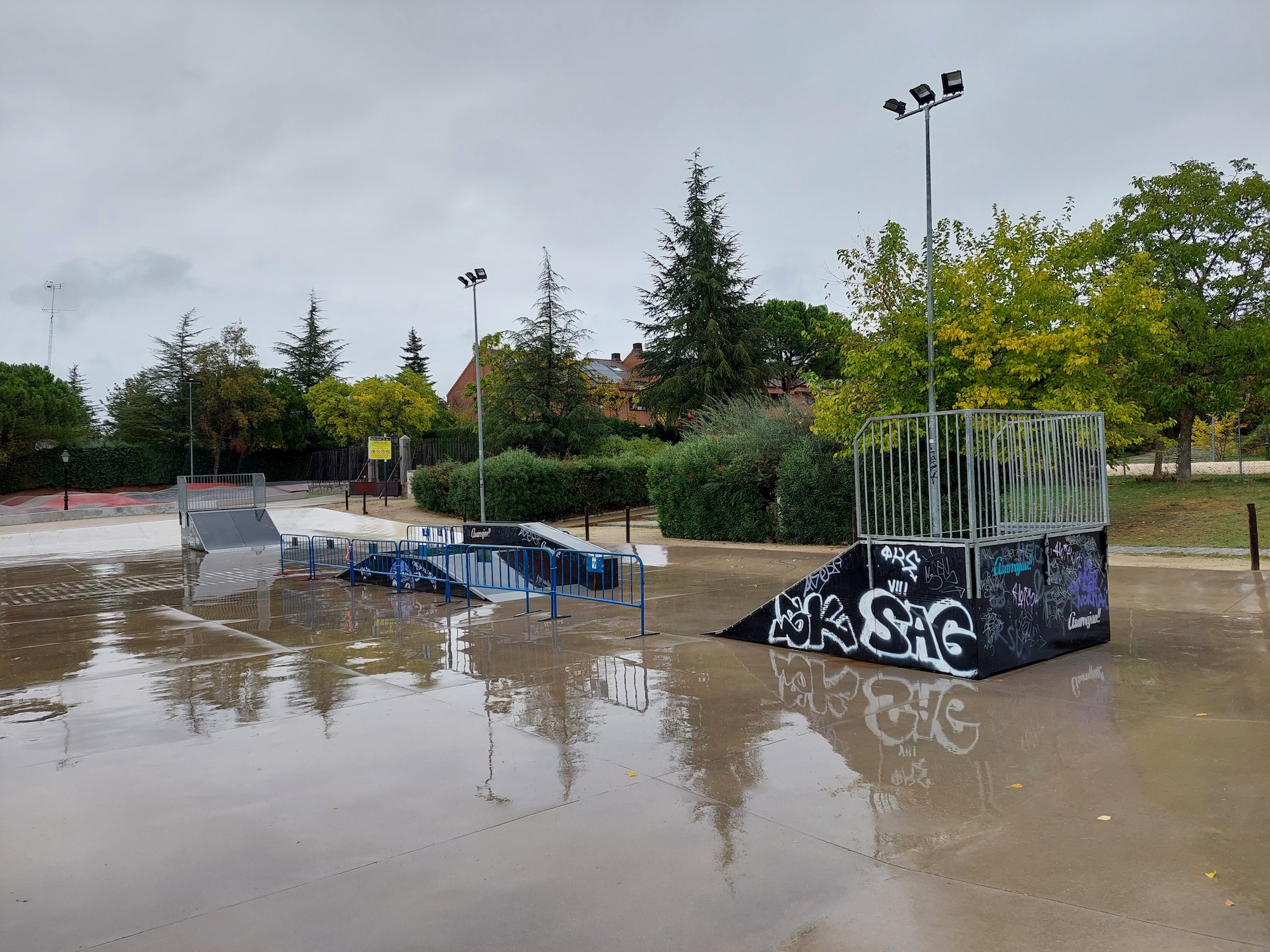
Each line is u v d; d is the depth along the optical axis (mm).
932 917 3488
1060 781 4938
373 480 39375
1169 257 23594
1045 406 16016
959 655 7348
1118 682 7047
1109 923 3396
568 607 11859
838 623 8312
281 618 11617
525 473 28047
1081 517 8422
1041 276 16266
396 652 9164
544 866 4062
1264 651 7941
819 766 5332
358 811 4801
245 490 24266
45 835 4570
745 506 20672
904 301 17578
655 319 43625
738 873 3938
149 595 14352
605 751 5738
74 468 49219
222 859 4230
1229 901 3529
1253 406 30156
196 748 6047
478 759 5641
